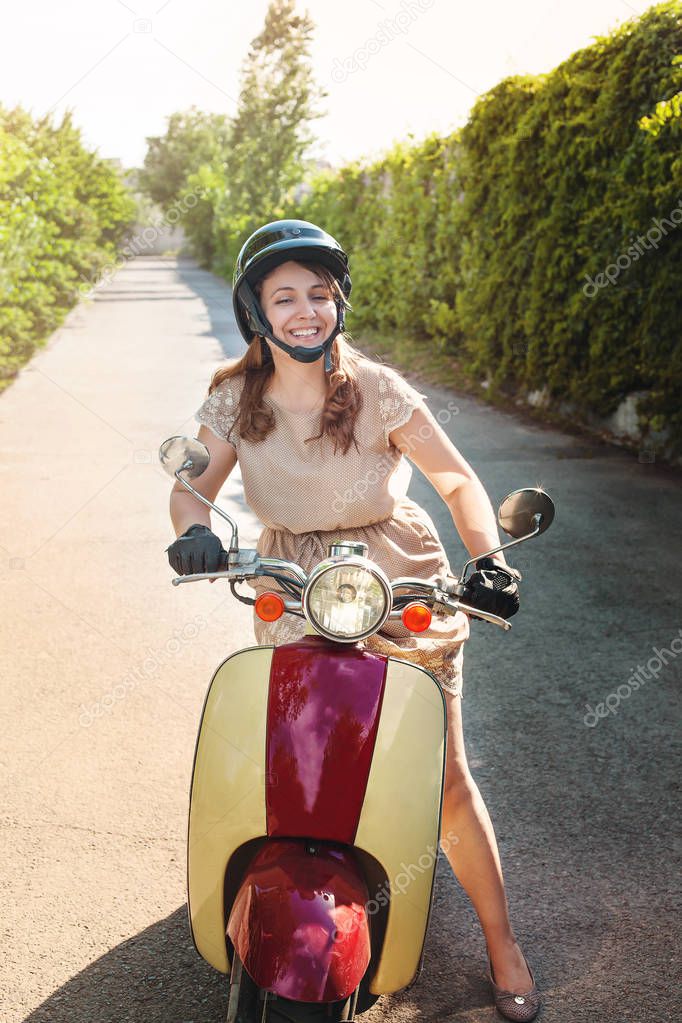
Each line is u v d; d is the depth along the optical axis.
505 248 10.96
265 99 30.91
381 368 2.53
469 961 2.70
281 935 1.87
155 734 3.92
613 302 8.65
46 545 6.27
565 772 3.60
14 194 14.80
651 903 2.89
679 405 8.01
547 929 2.79
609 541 6.19
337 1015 1.90
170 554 2.24
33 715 4.07
